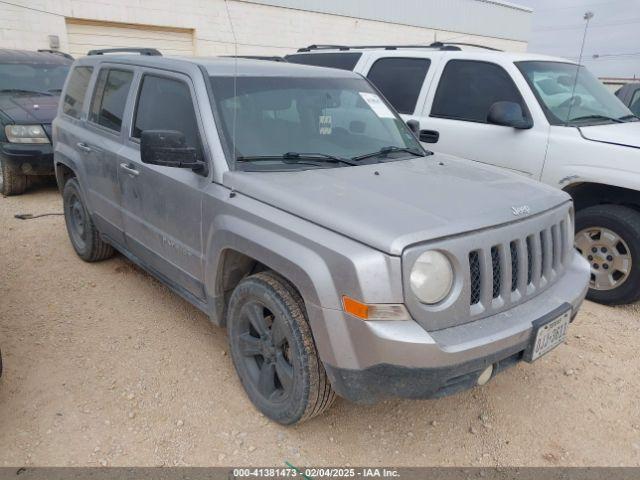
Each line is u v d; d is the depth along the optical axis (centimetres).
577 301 300
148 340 388
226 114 334
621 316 447
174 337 393
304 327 272
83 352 371
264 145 333
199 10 1380
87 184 468
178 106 360
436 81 571
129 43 1319
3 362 354
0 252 548
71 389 331
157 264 393
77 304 439
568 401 338
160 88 383
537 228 284
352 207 265
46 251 553
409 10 1855
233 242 296
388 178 317
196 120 337
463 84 552
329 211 262
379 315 236
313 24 1602
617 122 508
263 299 289
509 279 268
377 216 255
